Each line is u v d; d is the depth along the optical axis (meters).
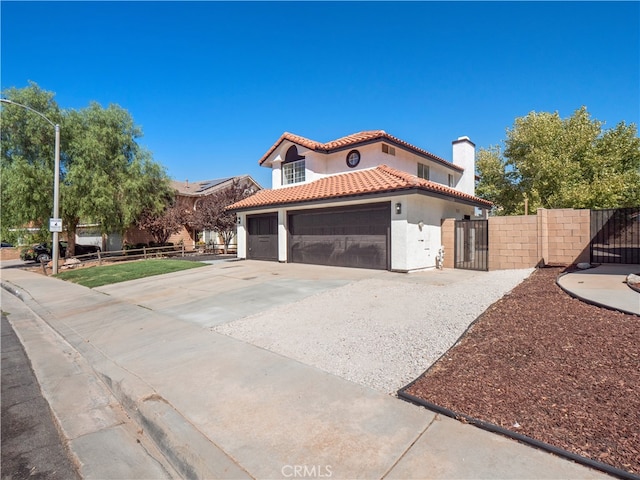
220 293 9.51
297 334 5.75
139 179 23.12
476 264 12.77
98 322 7.62
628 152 21.42
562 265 11.25
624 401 3.04
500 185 25.03
